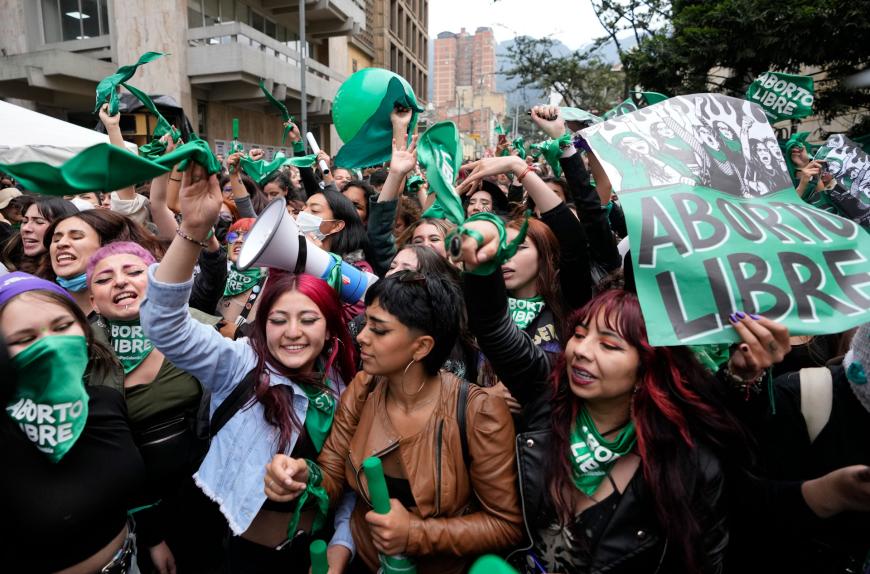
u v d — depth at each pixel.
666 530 1.16
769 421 1.33
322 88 18.42
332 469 1.56
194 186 1.23
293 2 17.05
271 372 1.57
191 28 14.30
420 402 1.45
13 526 1.25
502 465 1.39
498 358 1.38
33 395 1.25
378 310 1.38
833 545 1.30
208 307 2.60
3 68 12.73
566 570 1.26
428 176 1.35
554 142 2.32
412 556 1.33
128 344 1.88
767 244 1.17
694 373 1.23
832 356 1.92
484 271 1.22
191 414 1.96
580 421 1.28
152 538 2.05
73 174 0.76
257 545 1.62
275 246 1.57
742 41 8.89
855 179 2.01
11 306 1.26
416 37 36.62
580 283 2.05
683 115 1.40
